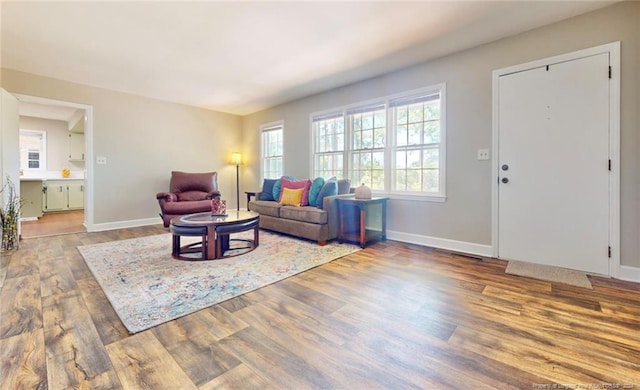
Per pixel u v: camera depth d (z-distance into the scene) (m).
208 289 2.25
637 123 2.36
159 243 3.74
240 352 1.46
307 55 3.37
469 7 2.42
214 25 2.69
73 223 5.25
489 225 3.14
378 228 4.11
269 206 4.33
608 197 2.49
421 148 3.71
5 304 1.98
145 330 1.66
